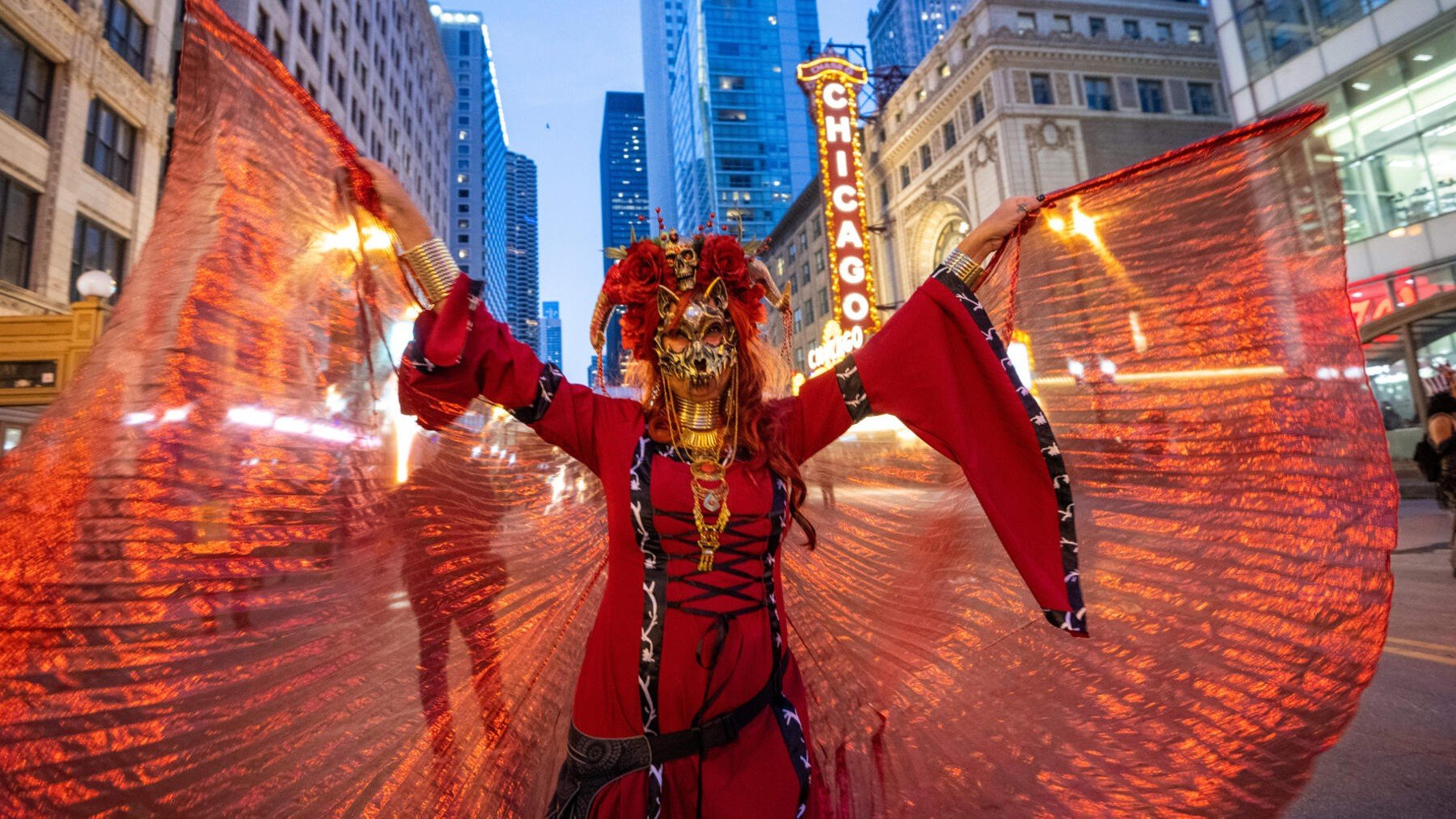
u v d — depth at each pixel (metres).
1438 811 2.45
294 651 1.59
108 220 15.59
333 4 31.25
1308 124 1.93
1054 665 1.95
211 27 1.68
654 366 1.65
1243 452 1.90
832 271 31.23
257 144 1.71
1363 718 3.29
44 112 14.27
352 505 1.77
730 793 1.37
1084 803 1.83
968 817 1.87
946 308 1.76
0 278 13.19
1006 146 27.58
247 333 1.64
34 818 1.25
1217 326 1.99
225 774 1.44
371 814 1.66
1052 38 28.30
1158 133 28.66
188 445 1.50
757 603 1.51
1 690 1.25
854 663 2.13
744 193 115.75
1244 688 1.77
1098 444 2.08
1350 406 1.79
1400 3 14.71
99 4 15.35
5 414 8.32
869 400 1.71
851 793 1.93
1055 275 2.15
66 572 1.33
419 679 1.85
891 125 36.50
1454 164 14.08
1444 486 6.12
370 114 36.28
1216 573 1.86
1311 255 1.90
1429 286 14.50
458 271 1.64
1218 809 1.73
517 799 1.90
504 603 2.12
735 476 1.54
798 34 124.94
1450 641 4.32
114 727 1.33
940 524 2.18
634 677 1.43
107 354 1.49
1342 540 1.74
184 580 1.44
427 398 1.76
